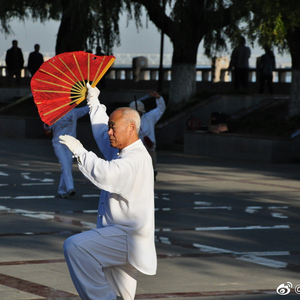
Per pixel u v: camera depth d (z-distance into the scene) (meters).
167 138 29.17
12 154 24.69
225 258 9.08
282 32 23.12
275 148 24.03
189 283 7.74
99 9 29.75
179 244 9.93
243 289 7.52
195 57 30.98
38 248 9.47
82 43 32.22
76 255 5.86
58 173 19.05
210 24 28.92
